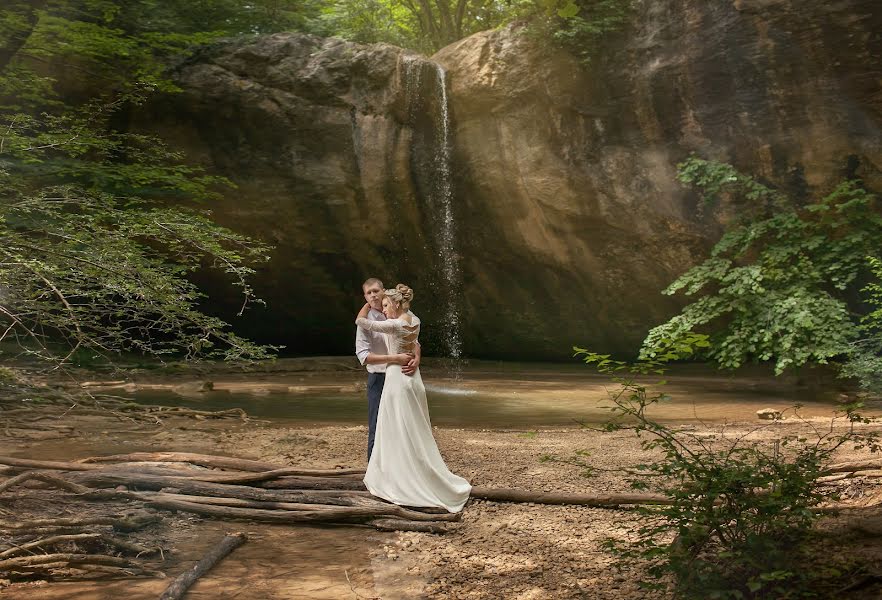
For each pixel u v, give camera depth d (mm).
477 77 18344
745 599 3451
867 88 13922
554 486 6176
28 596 3865
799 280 13383
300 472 6043
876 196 14539
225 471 6398
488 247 20375
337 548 4766
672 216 16969
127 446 7871
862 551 3953
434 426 10000
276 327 23609
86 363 16391
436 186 19703
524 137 18219
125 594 3920
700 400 12742
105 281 7508
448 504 5617
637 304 19578
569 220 18562
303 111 19203
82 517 4773
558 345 21844
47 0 14422
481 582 4125
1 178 8516
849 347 11836
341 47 19266
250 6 20875
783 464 4250
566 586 4023
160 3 18562
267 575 4246
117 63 17641
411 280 21578
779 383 14984
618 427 4312
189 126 19156
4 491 5145
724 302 13891
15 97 15344
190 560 4504
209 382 14516
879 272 12289
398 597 3916
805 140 14836
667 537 4750
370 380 6324
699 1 15414
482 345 22625
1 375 10172
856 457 6641
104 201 8406
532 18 17781
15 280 7359
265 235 20453
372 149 19375
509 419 10734
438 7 23375
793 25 14227
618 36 16641
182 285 8070
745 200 15734
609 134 17234
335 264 21578
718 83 15508
